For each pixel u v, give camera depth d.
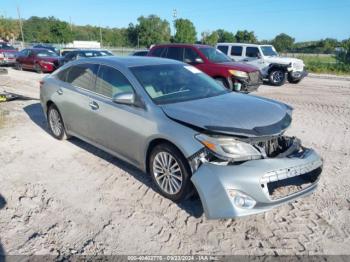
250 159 3.24
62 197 3.98
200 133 3.37
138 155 4.11
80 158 5.15
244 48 15.76
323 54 46.81
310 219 3.59
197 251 3.08
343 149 5.79
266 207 3.20
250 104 3.94
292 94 12.07
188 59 11.07
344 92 12.90
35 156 5.23
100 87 4.71
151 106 3.91
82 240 3.20
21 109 8.48
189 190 3.59
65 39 61.75
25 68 19.33
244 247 3.14
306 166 3.39
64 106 5.40
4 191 4.12
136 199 3.93
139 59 4.93
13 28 71.31
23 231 3.33
